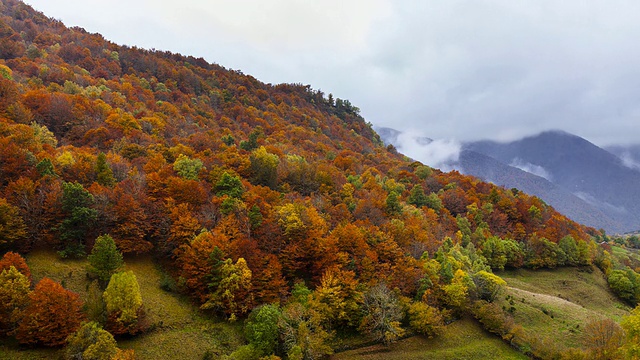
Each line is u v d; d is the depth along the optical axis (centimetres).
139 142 12656
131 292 6088
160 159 11031
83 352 5044
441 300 8962
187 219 8131
